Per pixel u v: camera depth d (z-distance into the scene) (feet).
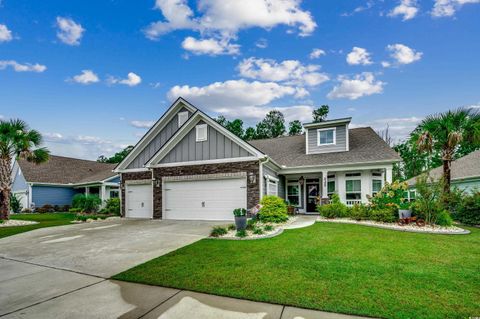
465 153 90.53
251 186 40.96
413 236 26.53
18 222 46.16
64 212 78.18
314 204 54.75
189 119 45.27
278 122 139.95
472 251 20.62
